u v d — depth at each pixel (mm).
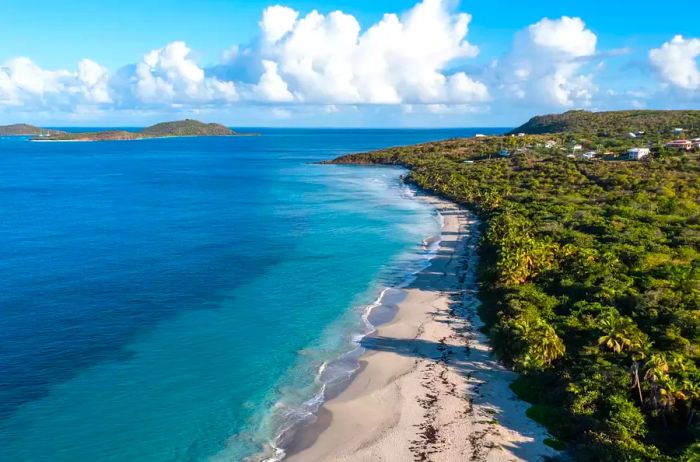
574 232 96688
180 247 104625
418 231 118625
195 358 58094
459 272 87750
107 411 47969
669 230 96750
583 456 39500
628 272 74625
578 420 43438
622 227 98562
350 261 95000
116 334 63781
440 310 71188
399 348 60156
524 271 75938
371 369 55375
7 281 82375
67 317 68562
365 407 48562
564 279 73000
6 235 114562
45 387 51781
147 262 93750
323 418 47031
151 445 43469
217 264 92875
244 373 54938
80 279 83812
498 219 105938
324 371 55344
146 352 59281
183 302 74500
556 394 47281
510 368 54688
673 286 67812
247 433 45125
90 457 41969
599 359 49750
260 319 68812
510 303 66188
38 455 42031
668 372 45562
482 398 49344
